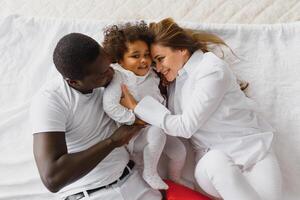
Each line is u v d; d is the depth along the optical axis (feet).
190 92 4.20
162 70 4.24
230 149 4.34
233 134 4.32
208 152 4.15
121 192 3.95
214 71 3.97
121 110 3.95
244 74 4.92
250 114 4.39
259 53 4.97
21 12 5.98
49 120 3.54
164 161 4.73
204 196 4.35
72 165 3.45
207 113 4.03
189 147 4.80
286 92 4.83
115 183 3.98
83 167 3.50
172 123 4.02
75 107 3.75
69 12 5.85
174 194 4.33
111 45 4.08
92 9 5.80
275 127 4.75
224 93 4.06
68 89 3.74
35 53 5.36
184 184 4.74
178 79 4.31
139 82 4.12
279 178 4.17
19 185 4.66
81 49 3.38
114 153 4.04
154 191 4.28
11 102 5.19
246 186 3.91
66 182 3.44
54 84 3.80
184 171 4.79
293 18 5.29
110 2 5.80
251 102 4.45
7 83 5.28
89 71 3.48
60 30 5.30
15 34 5.47
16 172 4.77
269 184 4.09
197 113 3.98
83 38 3.46
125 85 4.05
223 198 4.00
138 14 5.63
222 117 4.21
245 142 4.30
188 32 4.47
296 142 4.67
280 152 4.66
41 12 5.93
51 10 5.92
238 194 3.88
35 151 3.49
